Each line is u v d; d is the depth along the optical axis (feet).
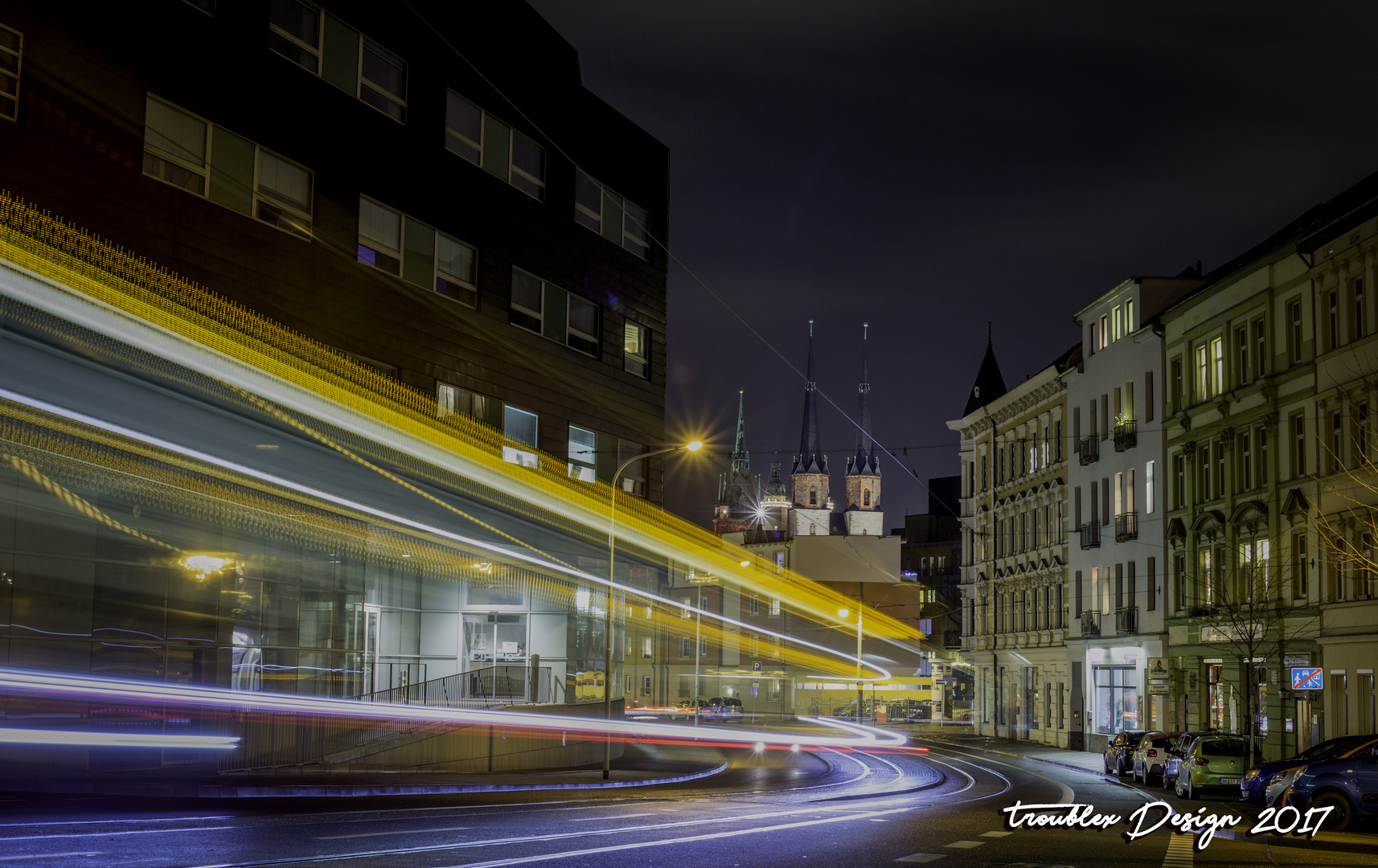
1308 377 128.77
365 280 99.45
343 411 96.84
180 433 82.64
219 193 86.22
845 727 280.10
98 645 77.71
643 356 140.77
